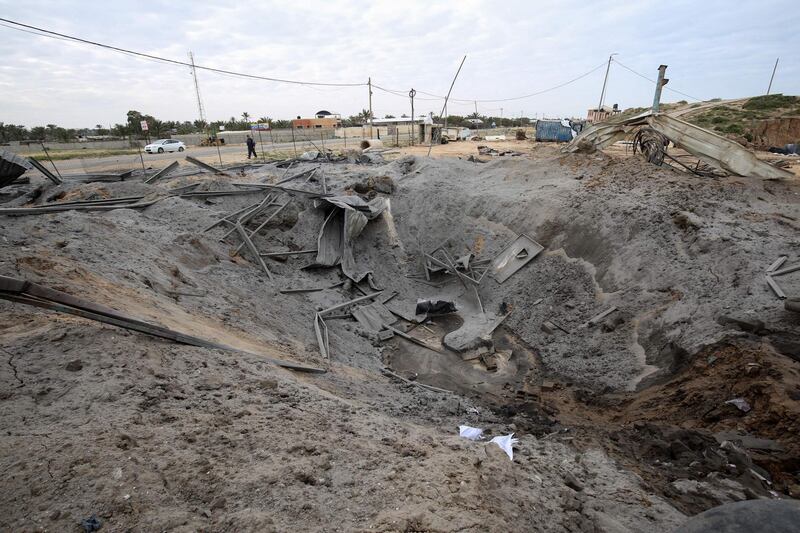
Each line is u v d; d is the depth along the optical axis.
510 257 16.84
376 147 45.69
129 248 11.01
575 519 4.54
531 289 15.42
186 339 6.93
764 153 32.16
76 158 32.78
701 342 9.20
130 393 5.07
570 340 12.58
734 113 47.34
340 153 32.56
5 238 9.04
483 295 16.59
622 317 12.01
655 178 16.28
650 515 4.71
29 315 6.30
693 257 11.86
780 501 2.81
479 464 5.17
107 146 44.34
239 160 32.28
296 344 11.11
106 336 6.02
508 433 7.64
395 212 20.58
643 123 19.47
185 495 3.76
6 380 4.86
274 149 42.22
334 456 4.70
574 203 16.38
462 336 14.35
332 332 13.55
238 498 3.80
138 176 21.62
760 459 5.89
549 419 8.98
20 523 3.23
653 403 8.55
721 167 17.34
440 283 18.23
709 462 5.97
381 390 10.19
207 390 5.70
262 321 11.36
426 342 14.47
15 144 40.06
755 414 6.77
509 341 13.91
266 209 18.34
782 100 47.22
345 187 21.48
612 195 15.80
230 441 4.60
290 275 16.27
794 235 11.73
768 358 7.52
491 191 20.25
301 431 5.09
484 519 4.00
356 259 18.34
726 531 2.67
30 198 17.52
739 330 8.86
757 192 14.87
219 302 10.88
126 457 4.00
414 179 22.22
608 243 14.23
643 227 13.66
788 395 6.62
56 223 10.70
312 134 60.88
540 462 5.89
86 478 3.70
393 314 16.09
